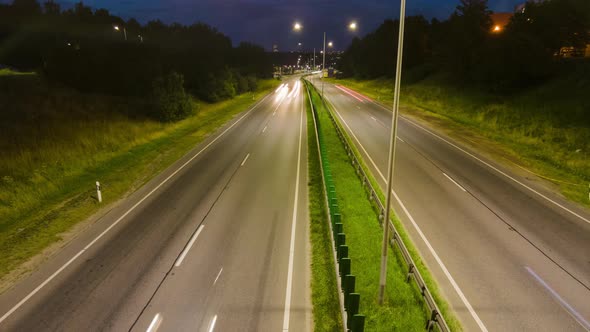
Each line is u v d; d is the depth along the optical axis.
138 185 19.23
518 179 19.25
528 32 38.94
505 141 27.09
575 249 12.35
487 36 49.72
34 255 12.44
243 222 14.62
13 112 28.25
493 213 15.13
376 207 15.80
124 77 46.09
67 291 10.42
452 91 47.50
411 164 21.86
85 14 66.06
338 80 100.81
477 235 13.31
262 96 61.69
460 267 11.38
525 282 10.62
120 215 15.50
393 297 9.95
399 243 11.99
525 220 14.50
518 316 9.33
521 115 31.75
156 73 50.00
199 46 71.38
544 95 33.34
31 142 24.17
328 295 10.17
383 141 27.73
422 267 11.37
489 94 40.31
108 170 21.83
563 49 41.19
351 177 19.69
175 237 13.46
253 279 10.90
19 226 14.72
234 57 89.06
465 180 19.09
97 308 9.67
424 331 8.79
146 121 34.59
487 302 9.83
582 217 14.80
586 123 26.08
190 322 9.16
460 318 9.29
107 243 13.12
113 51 51.12
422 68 67.06
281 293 10.27
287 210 15.74
